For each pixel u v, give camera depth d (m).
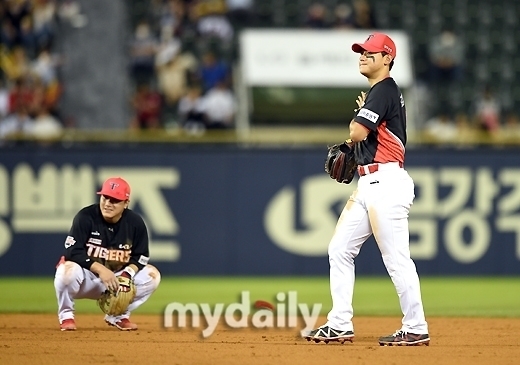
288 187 48.16
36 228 47.00
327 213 48.12
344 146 23.78
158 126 61.41
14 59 62.53
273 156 48.12
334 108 61.72
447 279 48.12
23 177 46.97
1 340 24.34
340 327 23.31
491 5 75.56
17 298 39.09
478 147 48.62
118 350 22.34
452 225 48.28
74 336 25.39
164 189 47.75
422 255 48.16
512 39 74.31
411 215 48.16
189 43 69.12
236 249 48.03
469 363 20.66
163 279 47.31
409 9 75.00
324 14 70.31
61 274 26.14
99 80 68.19
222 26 69.56
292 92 61.53
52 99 58.59
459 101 68.56
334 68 62.25
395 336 23.22
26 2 65.50
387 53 22.81
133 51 66.75
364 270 47.81
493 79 71.44
